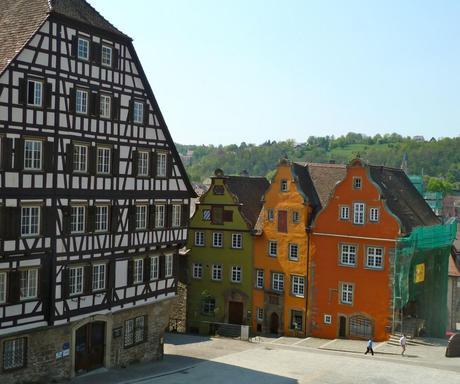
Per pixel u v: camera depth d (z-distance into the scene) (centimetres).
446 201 13125
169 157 4203
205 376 3872
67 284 3403
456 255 7081
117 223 3750
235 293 5831
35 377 3281
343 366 4281
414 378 3972
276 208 5659
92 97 3541
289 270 5569
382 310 5122
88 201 3522
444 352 4741
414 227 5269
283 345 5050
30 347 3247
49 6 3291
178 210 4350
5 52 3134
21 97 3100
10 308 3097
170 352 4584
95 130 3566
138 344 4041
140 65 3888
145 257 4031
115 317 3797
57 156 3312
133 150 3869
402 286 5034
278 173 5653
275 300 5631
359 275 5231
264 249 5719
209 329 5925
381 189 5156
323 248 5403
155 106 4041
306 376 3991
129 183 3841
